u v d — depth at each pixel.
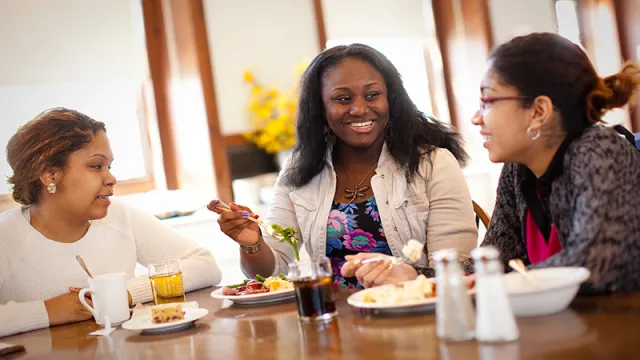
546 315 1.31
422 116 2.39
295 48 4.38
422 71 5.11
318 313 1.55
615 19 5.70
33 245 2.23
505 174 1.84
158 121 4.19
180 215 3.85
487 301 1.17
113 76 4.04
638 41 5.66
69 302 2.03
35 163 2.15
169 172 4.22
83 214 2.22
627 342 1.07
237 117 4.16
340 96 2.24
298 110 2.39
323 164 2.37
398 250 2.26
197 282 2.33
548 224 1.69
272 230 2.12
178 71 4.11
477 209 2.47
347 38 4.67
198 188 4.11
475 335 1.22
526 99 1.53
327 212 2.32
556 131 1.54
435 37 5.13
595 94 1.51
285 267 2.38
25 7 3.77
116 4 4.04
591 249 1.41
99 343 1.69
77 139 2.18
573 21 5.60
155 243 2.45
